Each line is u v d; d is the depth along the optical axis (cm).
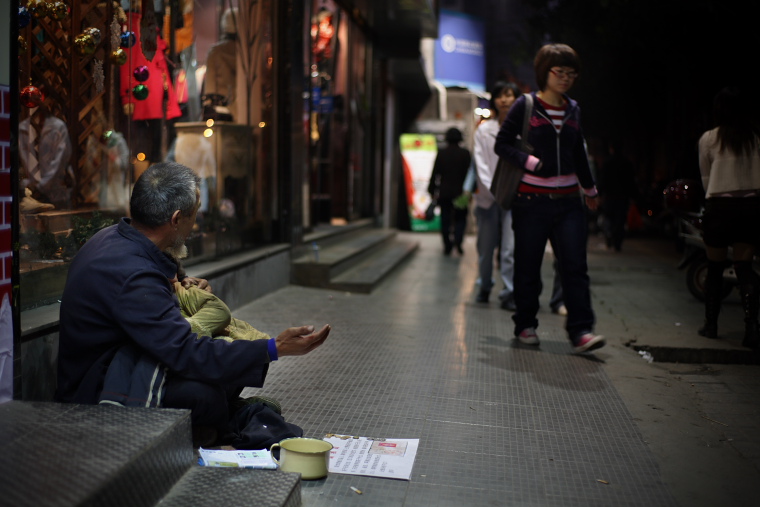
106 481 206
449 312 675
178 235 298
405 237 1498
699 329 573
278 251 752
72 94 445
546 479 305
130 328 278
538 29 1717
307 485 287
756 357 519
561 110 506
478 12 3266
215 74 652
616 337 565
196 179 302
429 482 297
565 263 512
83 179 458
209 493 246
